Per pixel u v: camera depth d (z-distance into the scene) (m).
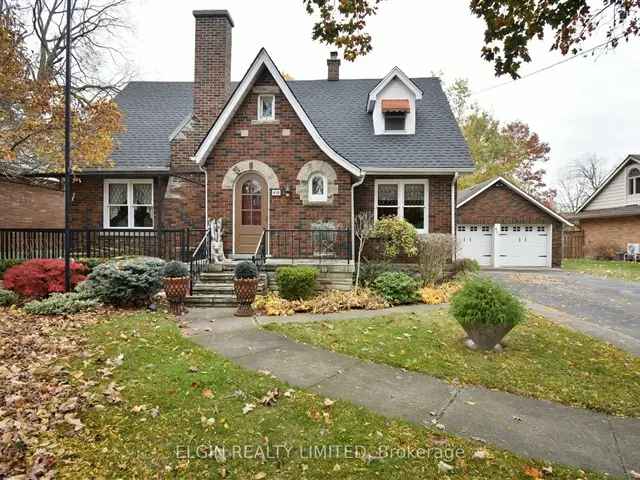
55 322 6.79
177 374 4.62
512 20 4.73
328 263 10.40
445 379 4.82
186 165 12.84
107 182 13.12
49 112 11.13
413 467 3.03
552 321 7.72
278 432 3.48
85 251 12.72
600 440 3.52
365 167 12.13
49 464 3.01
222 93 12.97
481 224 20.59
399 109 13.43
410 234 11.31
